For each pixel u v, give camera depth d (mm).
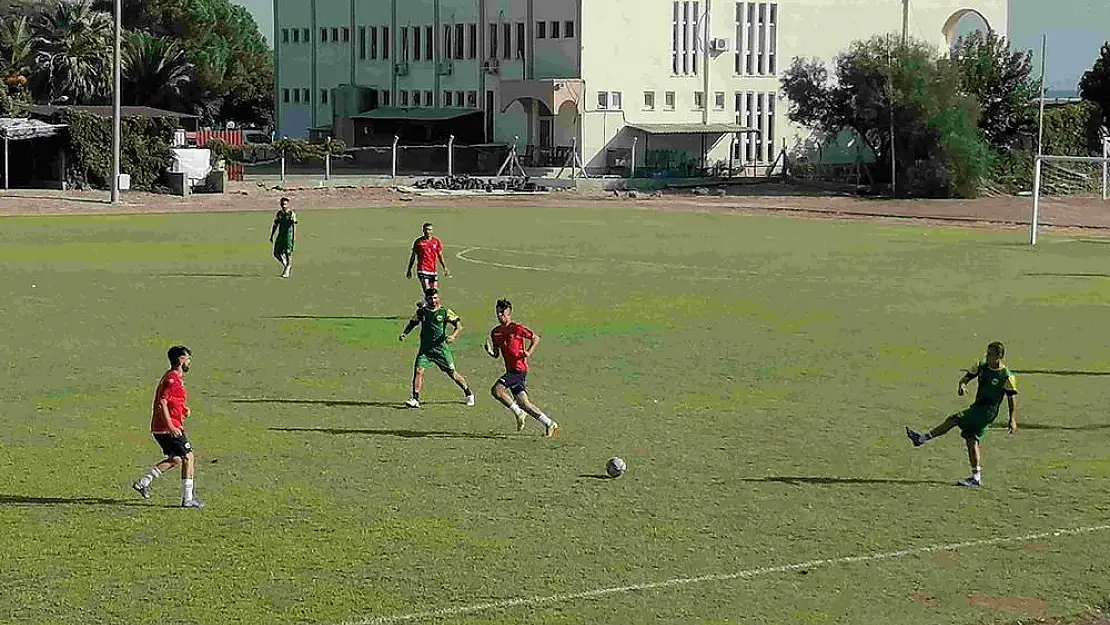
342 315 31453
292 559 14219
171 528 15211
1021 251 49906
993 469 18156
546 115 94438
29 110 80875
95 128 74438
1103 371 25359
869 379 24375
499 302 19953
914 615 12883
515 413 19969
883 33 101000
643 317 31797
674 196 81125
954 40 104125
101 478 17203
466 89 100125
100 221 59344
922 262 45438
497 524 15484
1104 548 14844
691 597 13258
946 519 15875
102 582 13484
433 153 100625
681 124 94938
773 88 98188
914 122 81688
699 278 40094
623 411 21562
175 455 16062
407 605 12953
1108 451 19234
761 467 18156
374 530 15211
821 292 36938
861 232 58438
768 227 60625
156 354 25984
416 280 38531
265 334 28594
